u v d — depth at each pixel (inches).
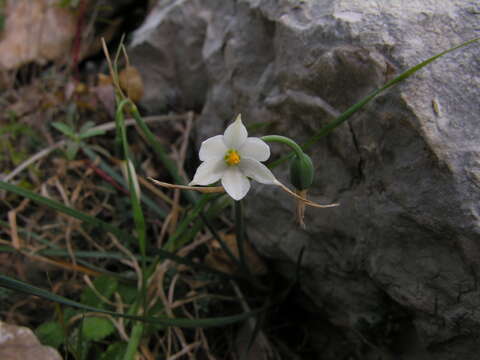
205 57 8.3
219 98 8.1
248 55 7.2
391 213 5.5
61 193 8.2
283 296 7.5
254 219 7.4
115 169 8.8
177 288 7.7
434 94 5.1
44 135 9.1
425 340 5.8
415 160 5.2
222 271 7.6
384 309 6.4
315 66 5.9
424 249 5.4
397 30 5.4
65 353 6.3
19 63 10.2
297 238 6.9
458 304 5.2
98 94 9.4
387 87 5.2
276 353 7.5
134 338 6.1
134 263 7.4
